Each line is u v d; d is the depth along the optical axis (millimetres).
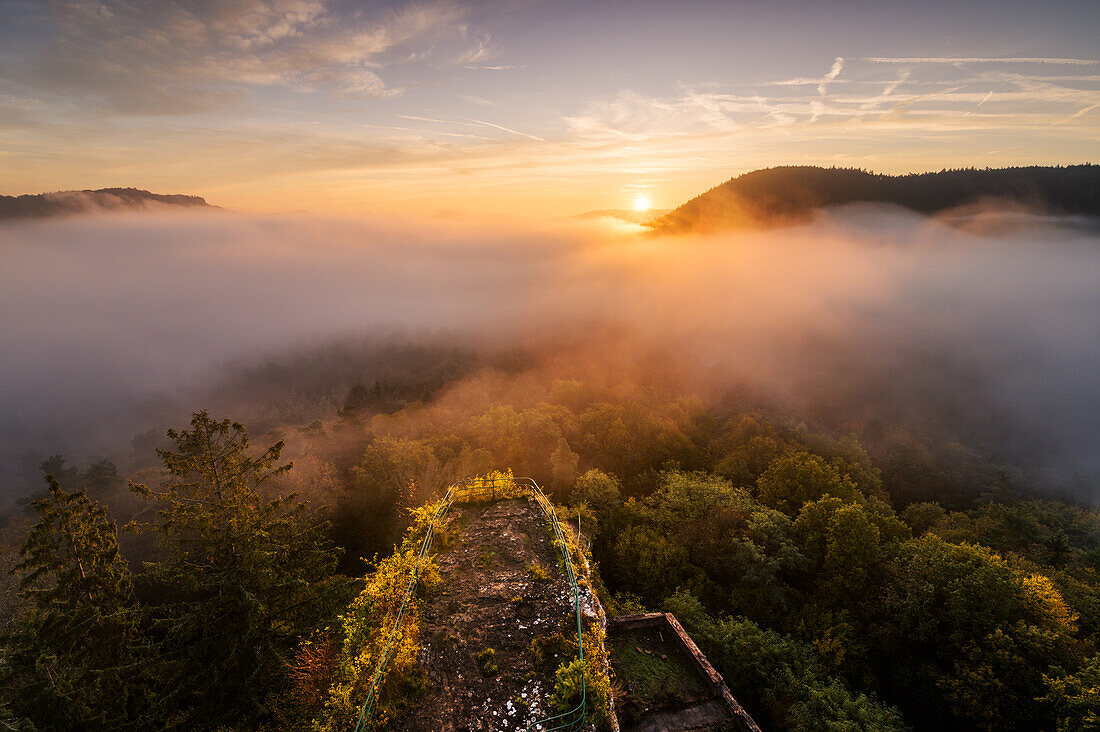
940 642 26922
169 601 32906
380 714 12547
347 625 16828
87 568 20672
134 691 20953
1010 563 35312
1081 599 29594
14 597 27672
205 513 20188
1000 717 23625
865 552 31547
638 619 21516
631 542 36406
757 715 24938
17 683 19344
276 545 21953
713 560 35125
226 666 18906
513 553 18156
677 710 18094
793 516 42344
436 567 17328
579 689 12977
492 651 14125
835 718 23203
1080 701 21266
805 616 30688
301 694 18719
